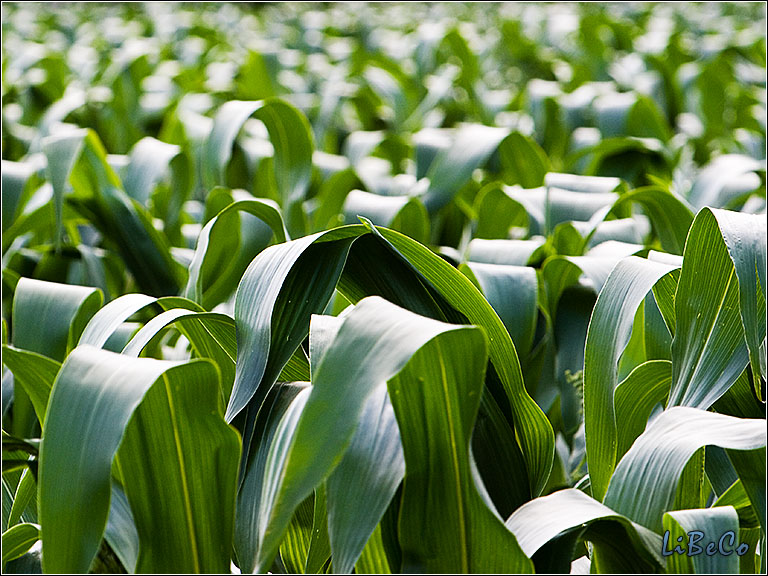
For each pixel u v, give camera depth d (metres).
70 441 1.60
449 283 1.78
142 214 2.80
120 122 4.73
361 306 1.61
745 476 1.68
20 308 2.08
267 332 1.75
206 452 1.66
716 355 1.80
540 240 2.84
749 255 1.71
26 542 1.71
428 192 3.07
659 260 1.99
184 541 1.66
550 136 4.60
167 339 2.45
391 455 1.65
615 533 1.66
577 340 2.17
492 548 1.63
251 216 2.48
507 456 1.77
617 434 1.87
